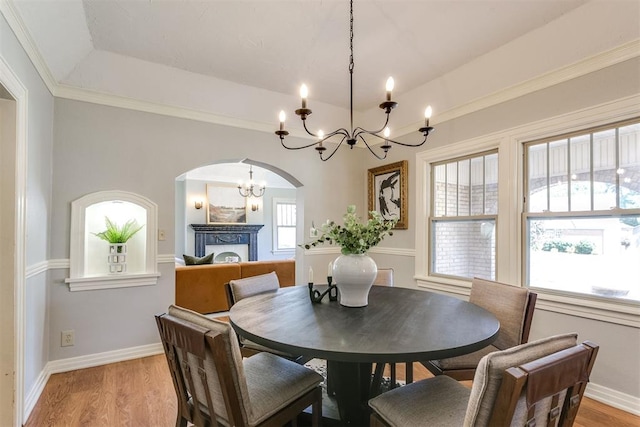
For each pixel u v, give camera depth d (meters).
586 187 2.38
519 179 2.73
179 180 7.85
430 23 2.30
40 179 2.37
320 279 4.11
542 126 2.53
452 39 2.50
